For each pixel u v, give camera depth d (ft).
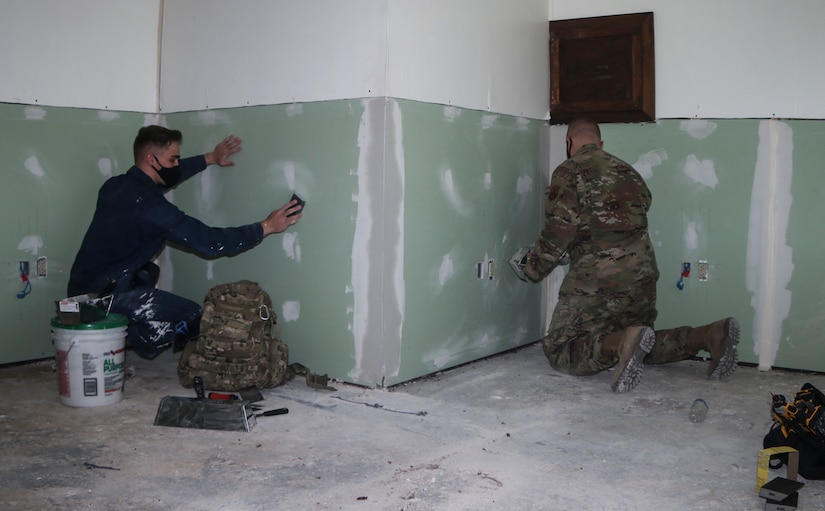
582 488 9.66
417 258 14.20
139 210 13.79
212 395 12.57
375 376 13.79
